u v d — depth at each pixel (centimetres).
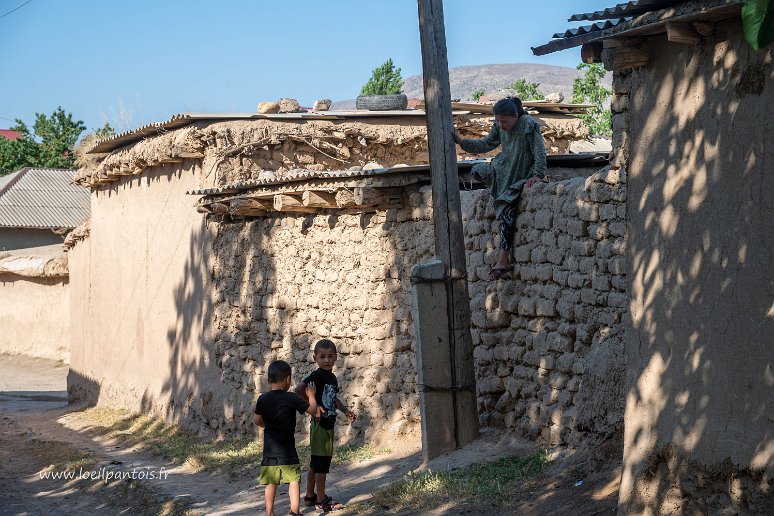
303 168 1623
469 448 983
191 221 1705
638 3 592
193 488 1155
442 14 987
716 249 590
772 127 553
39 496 1195
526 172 981
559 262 920
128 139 1886
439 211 992
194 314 1695
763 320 556
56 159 5753
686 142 616
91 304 2266
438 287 988
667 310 628
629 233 667
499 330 1019
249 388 1501
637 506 641
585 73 3025
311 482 901
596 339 867
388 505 859
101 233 2195
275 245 1448
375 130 1667
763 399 556
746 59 569
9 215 4138
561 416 895
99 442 1684
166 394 1805
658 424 632
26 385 2886
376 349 1230
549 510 745
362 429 1243
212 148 1580
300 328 1383
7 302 3559
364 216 1253
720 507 584
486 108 1761
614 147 848
